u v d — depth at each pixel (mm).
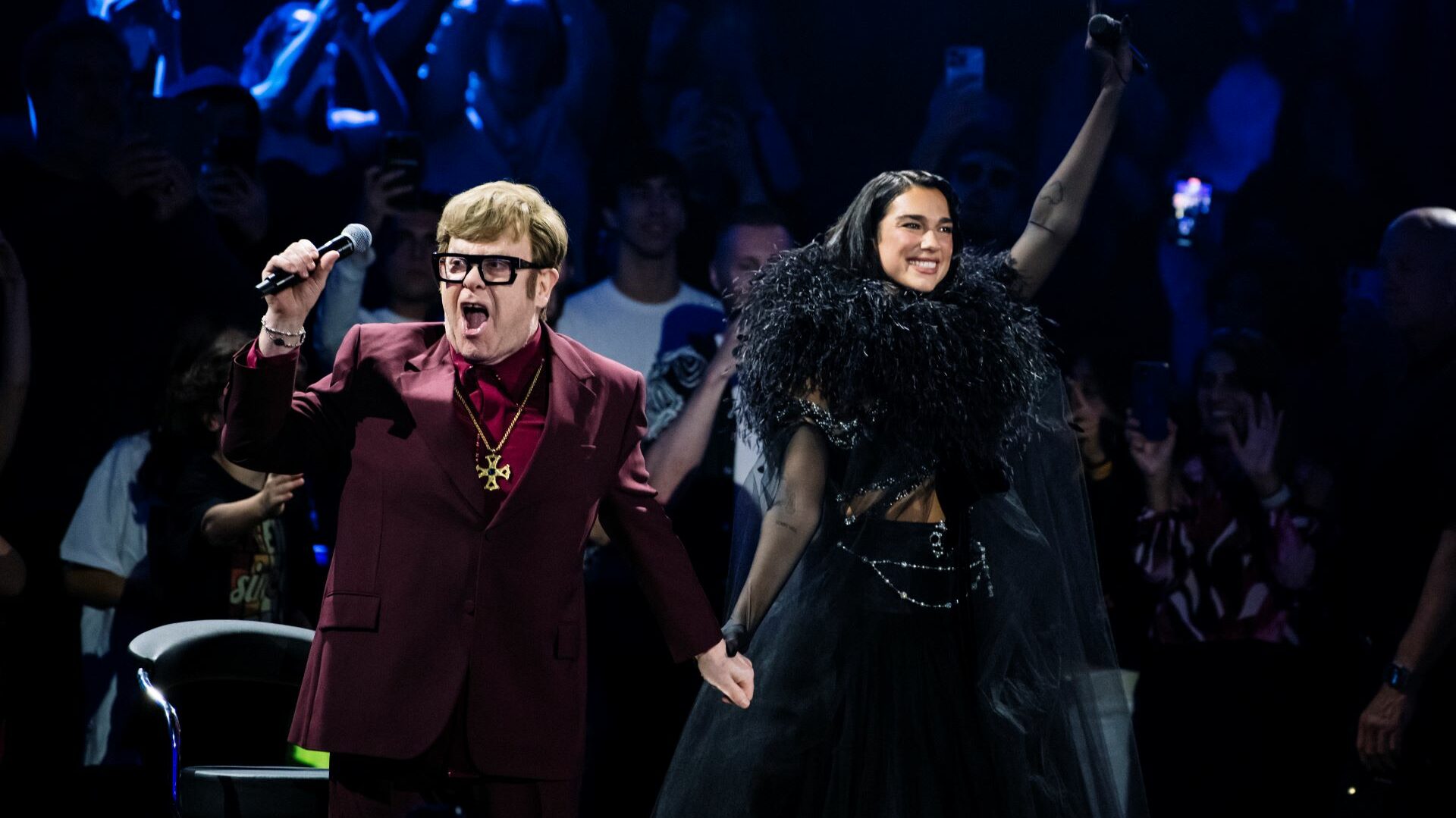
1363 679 10805
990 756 7516
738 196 13734
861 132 14133
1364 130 14609
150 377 11906
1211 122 14414
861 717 7484
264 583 9461
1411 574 10312
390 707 5488
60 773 10688
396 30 13141
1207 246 13734
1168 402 11789
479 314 5793
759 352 7789
